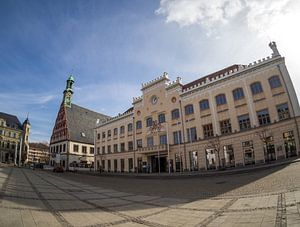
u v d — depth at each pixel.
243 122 32.94
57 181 23.84
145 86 48.75
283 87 29.72
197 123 38.19
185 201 11.53
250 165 30.12
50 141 77.75
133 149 49.34
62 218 7.66
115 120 56.25
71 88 80.56
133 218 8.00
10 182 17.41
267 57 31.55
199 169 36.28
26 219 7.16
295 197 9.13
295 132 27.77
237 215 7.70
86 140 73.75
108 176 38.34
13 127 91.69
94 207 9.95
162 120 44.25
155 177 30.75
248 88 32.94
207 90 37.78
